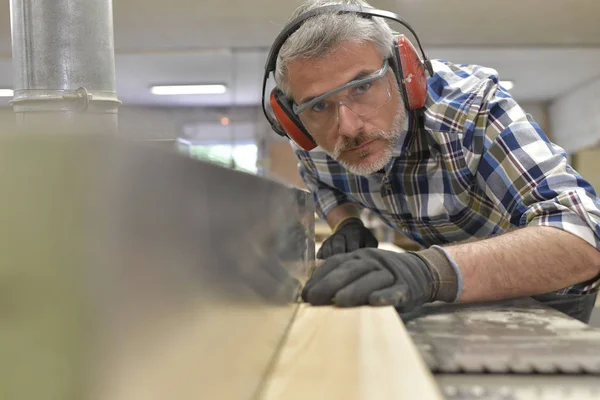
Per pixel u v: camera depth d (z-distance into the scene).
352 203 1.89
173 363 0.31
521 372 0.64
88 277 0.24
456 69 1.39
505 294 0.99
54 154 0.23
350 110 1.18
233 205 0.46
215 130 6.27
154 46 4.51
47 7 1.10
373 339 0.67
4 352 0.22
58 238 0.23
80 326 0.23
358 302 0.88
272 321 0.62
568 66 5.22
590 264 0.99
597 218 1.00
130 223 0.27
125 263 0.26
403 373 0.54
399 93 1.23
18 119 0.25
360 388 0.50
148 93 6.17
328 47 1.12
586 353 0.68
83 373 0.23
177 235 0.33
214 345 0.39
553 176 1.08
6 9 3.40
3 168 0.21
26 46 1.11
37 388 0.23
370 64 1.15
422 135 1.36
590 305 1.47
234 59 4.92
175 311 0.32
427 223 1.52
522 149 1.14
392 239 4.40
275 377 0.55
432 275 0.96
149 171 0.29
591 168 4.23
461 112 1.24
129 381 0.26
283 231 0.74
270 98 1.33
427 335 0.79
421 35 4.30
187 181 0.35
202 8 3.63
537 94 6.30
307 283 0.94
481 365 0.65
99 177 0.24
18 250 0.22
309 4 1.20
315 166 1.74
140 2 3.52
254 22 3.92
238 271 0.47
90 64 1.13
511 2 3.62
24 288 0.22
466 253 1.00
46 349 0.23
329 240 1.65
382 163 1.28
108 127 0.27
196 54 4.75
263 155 4.09
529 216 1.08
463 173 1.29
